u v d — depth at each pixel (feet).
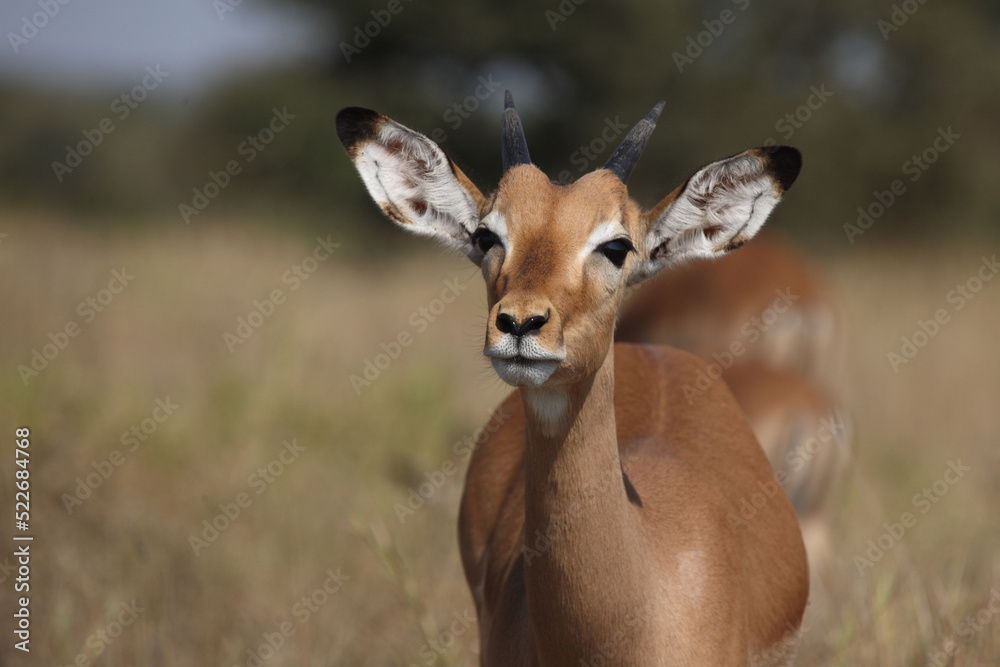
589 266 33.22
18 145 292.61
